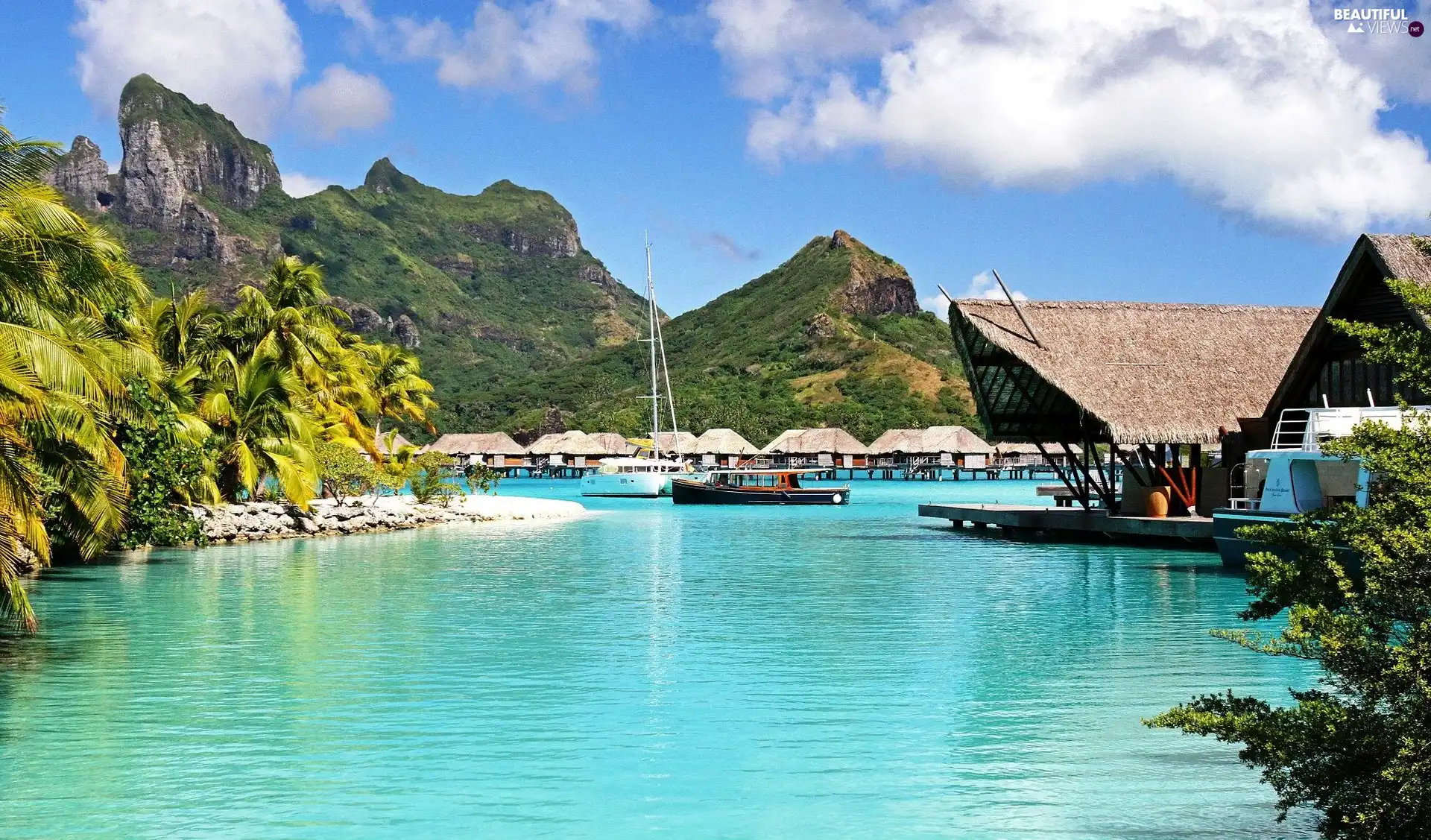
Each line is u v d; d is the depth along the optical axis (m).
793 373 168.50
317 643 15.56
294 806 8.63
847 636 16.27
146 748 10.16
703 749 10.20
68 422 15.90
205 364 35.78
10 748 10.14
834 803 8.72
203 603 19.62
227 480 35.94
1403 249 24.09
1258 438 27.33
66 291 15.52
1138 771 9.53
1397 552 6.80
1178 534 29.36
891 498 72.25
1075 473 35.47
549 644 15.55
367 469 42.34
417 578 23.80
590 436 121.06
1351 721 6.61
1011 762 9.77
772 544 33.56
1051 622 17.48
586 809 8.59
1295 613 6.93
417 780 9.26
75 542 25.66
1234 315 32.78
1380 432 7.18
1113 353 30.88
